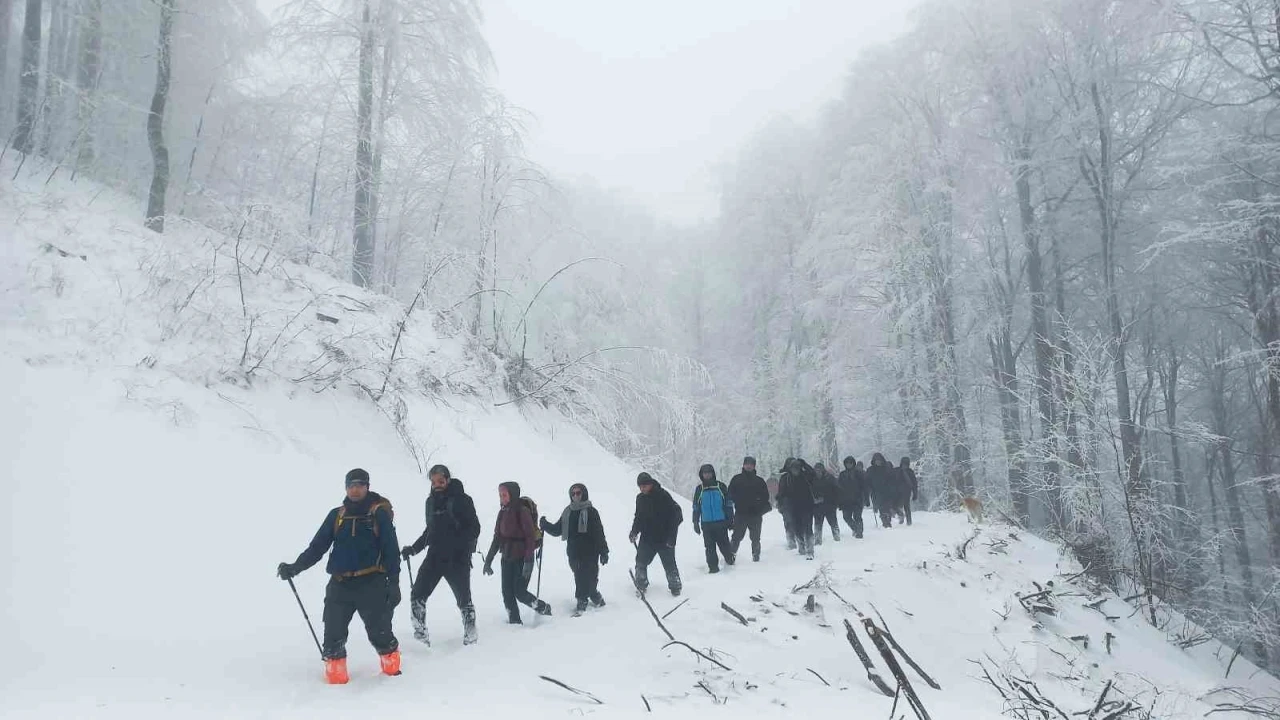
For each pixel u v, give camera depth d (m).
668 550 8.62
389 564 5.40
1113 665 9.39
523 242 19.19
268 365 10.53
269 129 18.81
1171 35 22.08
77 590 6.14
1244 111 22.30
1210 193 22.30
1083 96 24.89
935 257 25.02
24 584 5.97
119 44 17.66
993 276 27.44
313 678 5.34
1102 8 23.33
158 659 5.47
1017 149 25.66
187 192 16.97
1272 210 19.39
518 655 6.13
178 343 9.98
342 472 9.83
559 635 6.79
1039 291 25.67
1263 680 12.77
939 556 11.37
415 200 18.83
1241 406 30.66
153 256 11.45
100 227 11.95
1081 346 18.73
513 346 18.19
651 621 7.32
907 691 5.74
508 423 13.58
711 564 10.09
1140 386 32.69
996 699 7.06
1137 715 7.56
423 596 6.34
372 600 5.36
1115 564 15.11
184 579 6.82
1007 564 12.26
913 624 8.33
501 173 17.86
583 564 7.73
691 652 6.48
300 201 18.73
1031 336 27.83
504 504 7.43
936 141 25.84
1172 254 24.08
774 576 9.62
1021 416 23.98
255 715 4.46
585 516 7.84
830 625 7.59
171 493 7.76
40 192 12.50
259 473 8.80
